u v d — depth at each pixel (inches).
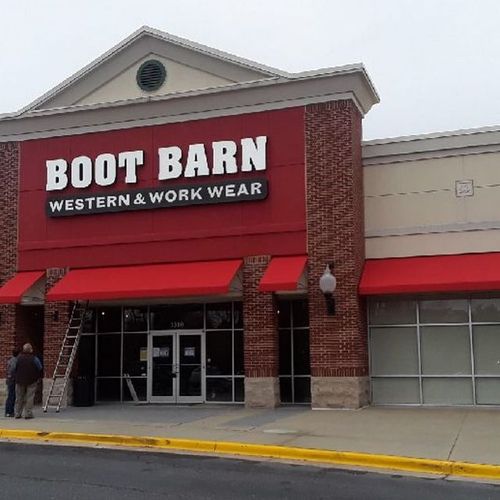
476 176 860.6
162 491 406.9
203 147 885.8
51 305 917.8
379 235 883.4
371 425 658.2
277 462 502.9
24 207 949.8
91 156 929.5
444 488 418.3
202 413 782.5
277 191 859.4
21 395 746.2
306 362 903.7
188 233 882.8
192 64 915.4
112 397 956.6
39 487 418.3
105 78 943.7
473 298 850.8
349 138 842.8
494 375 833.5
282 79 858.1
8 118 952.9
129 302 937.5
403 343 865.5
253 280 853.8
